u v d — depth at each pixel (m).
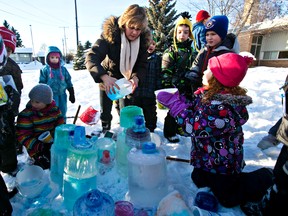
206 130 1.84
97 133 2.97
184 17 2.87
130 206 1.58
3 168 2.06
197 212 1.53
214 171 1.86
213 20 2.41
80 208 1.38
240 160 1.91
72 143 1.72
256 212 1.65
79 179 1.67
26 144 2.17
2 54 1.61
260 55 18.97
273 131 1.91
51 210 1.64
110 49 2.70
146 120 3.14
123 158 2.06
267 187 1.74
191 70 2.62
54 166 1.89
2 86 1.74
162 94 2.06
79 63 20.94
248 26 17.75
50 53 3.27
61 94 3.44
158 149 1.80
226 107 1.81
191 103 2.06
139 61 2.80
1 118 1.78
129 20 2.42
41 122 2.27
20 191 1.75
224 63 1.80
